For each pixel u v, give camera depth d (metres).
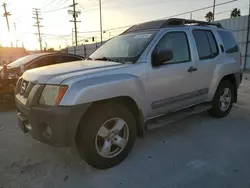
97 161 2.62
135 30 3.79
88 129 2.51
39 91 2.47
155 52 3.12
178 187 2.36
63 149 3.24
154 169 2.70
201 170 2.66
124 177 2.55
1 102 5.52
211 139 3.53
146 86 2.98
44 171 2.68
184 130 3.91
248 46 15.52
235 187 2.33
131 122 2.88
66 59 7.22
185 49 3.58
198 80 3.77
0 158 2.99
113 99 2.72
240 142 3.41
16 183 2.45
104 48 3.83
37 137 2.49
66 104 2.30
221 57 4.27
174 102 3.44
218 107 4.38
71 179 2.52
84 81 2.44
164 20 3.66
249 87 8.34
